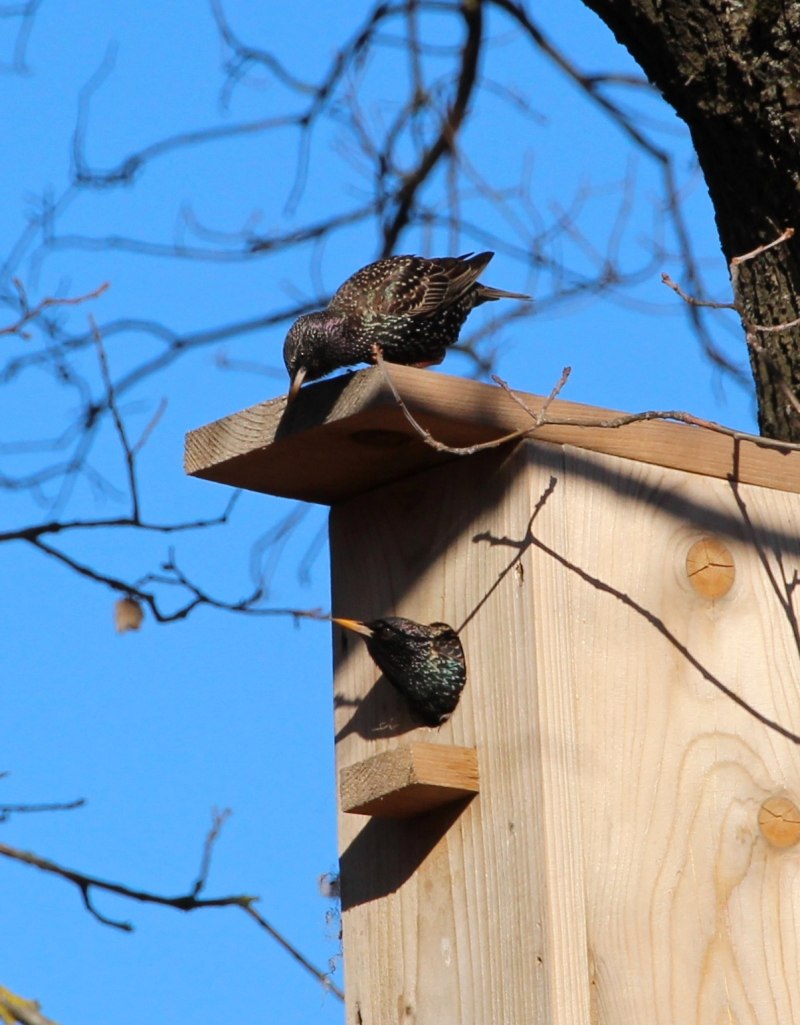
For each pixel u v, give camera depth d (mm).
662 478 8555
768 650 8516
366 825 8758
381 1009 8453
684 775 8141
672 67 9320
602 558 8289
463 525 8539
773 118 9000
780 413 9344
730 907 8023
